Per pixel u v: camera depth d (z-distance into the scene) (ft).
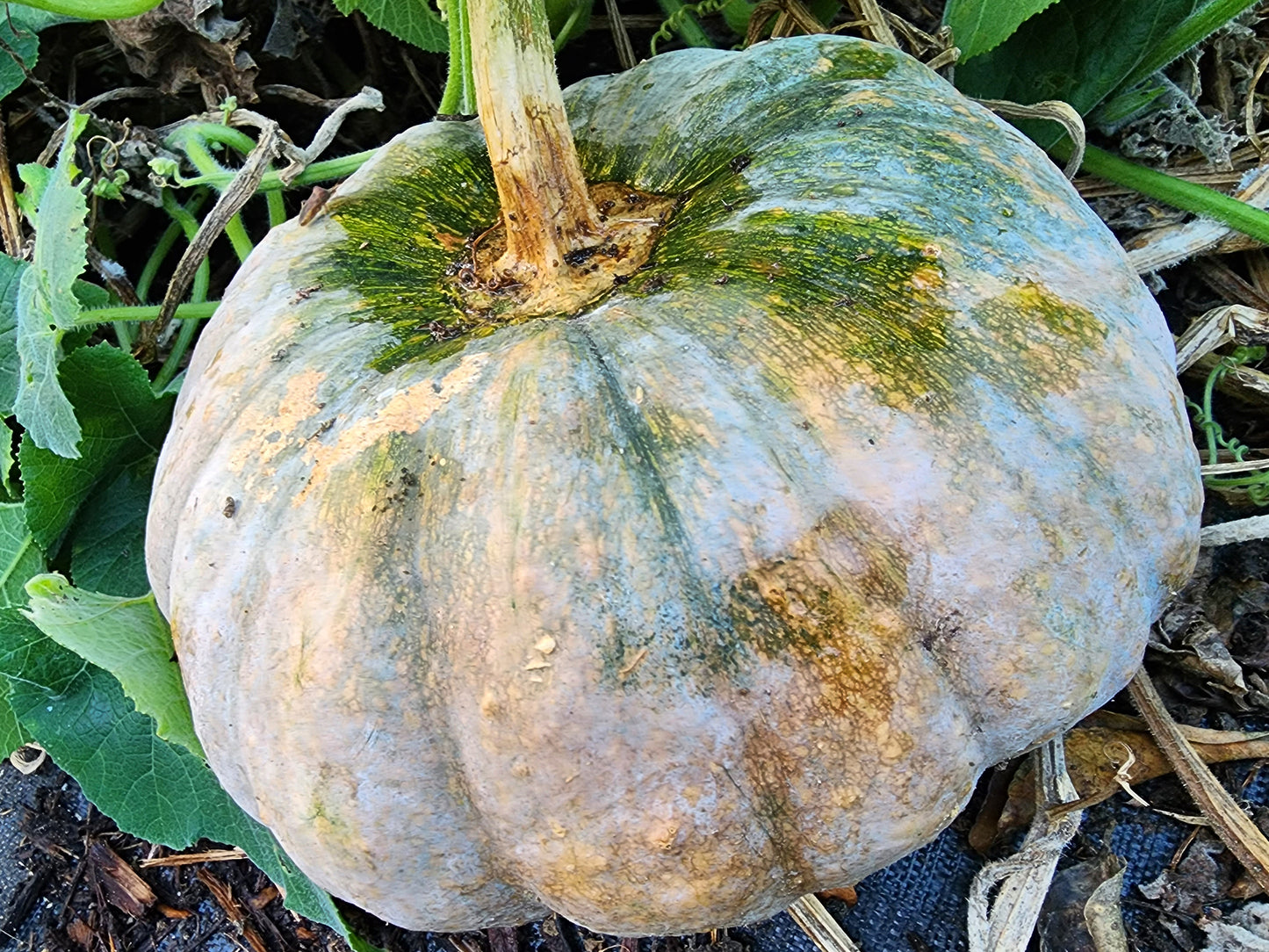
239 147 1.66
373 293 1.06
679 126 1.15
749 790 0.86
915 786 0.88
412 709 0.89
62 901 1.53
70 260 1.31
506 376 0.91
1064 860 1.29
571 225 1.04
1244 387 1.54
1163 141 1.57
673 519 0.85
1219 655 1.36
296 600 0.90
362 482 0.90
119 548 1.46
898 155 1.02
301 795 0.91
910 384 0.89
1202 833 1.30
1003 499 0.88
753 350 0.90
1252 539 1.44
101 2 1.36
